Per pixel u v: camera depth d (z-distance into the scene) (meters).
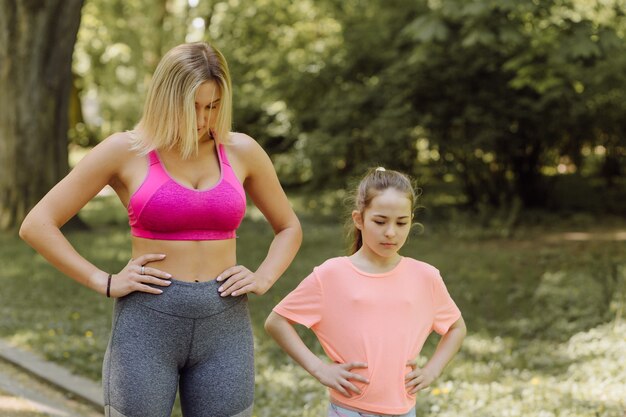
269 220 2.89
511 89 12.75
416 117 12.77
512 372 5.36
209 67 2.47
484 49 12.14
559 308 6.91
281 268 2.79
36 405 4.85
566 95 12.27
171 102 2.46
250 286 2.62
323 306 2.67
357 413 2.61
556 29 9.18
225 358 2.58
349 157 13.62
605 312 6.57
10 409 4.71
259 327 6.54
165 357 2.51
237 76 17.16
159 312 2.50
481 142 12.70
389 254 2.64
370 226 2.62
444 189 14.50
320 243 11.34
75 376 5.36
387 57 13.67
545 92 12.43
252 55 17.62
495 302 7.42
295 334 2.71
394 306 2.65
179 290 2.50
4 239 11.18
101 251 10.37
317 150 13.28
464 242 11.35
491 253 10.21
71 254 2.54
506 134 13.05
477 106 12.77
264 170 2.76
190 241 2.53
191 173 2.56
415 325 2.68
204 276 2.55
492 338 6.30
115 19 21.64
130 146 2.54
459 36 11.93
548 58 10.29
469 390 4.84
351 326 2.63
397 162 13.12
